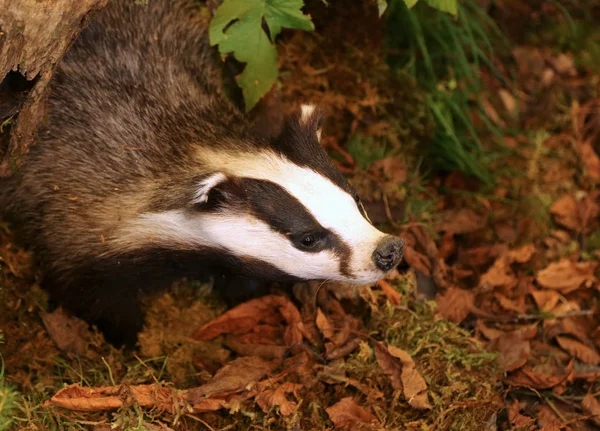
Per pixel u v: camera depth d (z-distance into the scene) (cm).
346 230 98
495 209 126
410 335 109
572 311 117
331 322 110
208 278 112
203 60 113
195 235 101
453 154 126
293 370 106
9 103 98
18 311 108
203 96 108
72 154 103
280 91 117
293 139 101
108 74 106
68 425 99
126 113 104
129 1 110
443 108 126
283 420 103
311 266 100
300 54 119
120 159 102
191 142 103
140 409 100
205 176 98
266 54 107
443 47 128
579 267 120
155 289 109
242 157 100
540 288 119
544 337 115
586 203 127
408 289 113
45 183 104
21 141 102
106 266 104
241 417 103
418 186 123
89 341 108
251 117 114
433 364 107
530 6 143
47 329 108
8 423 96
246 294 113
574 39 142
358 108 121
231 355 110
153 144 103
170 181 101
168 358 108
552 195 129
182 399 102
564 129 134
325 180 99
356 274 99
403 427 104
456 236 123
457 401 105
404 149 124
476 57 128
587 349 113
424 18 128
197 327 111
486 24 138
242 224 99
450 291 115
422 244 119
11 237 109
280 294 112
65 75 105
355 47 121
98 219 102
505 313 116
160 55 109
